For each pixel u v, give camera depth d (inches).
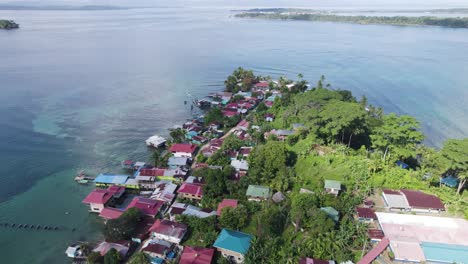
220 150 3759.8
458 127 4992.6
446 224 2359.7
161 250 2349.9
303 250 2217.0
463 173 2667.3
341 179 3004.4
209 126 4707.2
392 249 2148.1
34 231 2736.2
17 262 2431.1
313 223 2402.8
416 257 2101.4
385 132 3164.4
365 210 2551.7
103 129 4702.3
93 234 2701.8
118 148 4160.9
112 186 3196.4
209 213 2755.9
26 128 4665.4
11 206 3046.3
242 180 3105.3
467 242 2201.0
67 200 3137.3
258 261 2176.4
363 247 2225.6
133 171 3634.4
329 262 2126.0
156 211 2810.0
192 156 3902.6
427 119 5280.5
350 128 3486.7
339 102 3607.3
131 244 2513.5
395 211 2618.1
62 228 2768.2
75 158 3892.7
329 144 3538.4
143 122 4980.3
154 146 4183.1
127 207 2888.8
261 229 2497.5
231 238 2351.1
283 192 3014.3
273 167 3129.9
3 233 2709.2
